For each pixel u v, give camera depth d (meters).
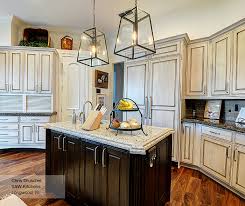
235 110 2.99
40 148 4.04
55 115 4.27
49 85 4.13
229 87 2.70
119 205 1.54
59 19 4.12
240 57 2.52
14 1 3.36
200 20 3.46
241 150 2.25
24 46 4.02
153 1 3.29
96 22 4.27
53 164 2.24
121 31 1.76
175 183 2.63
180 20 3.70
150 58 3.48
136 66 3.69
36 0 3.31
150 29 1.72
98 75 4.65
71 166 2.01
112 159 1.59
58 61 4.34
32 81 4.07
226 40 2.76
